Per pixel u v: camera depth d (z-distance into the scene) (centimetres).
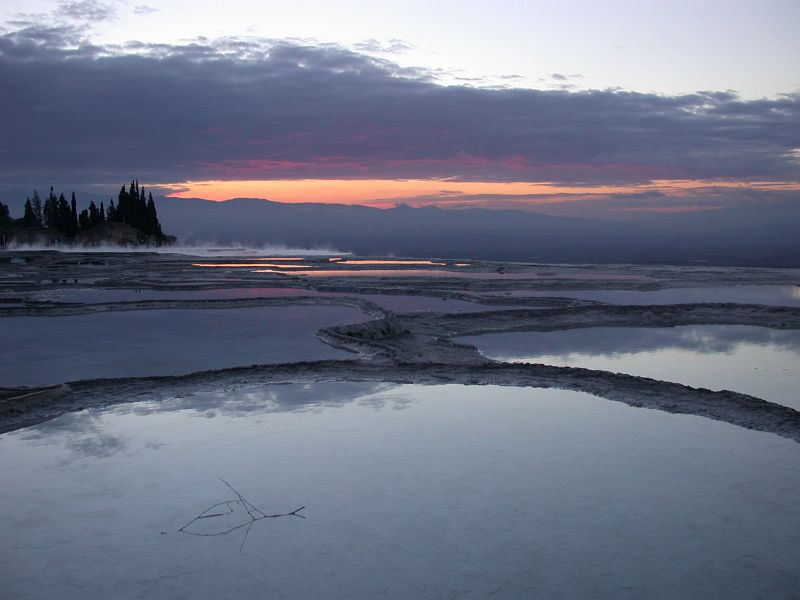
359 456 870
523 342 1719
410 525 683
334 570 601
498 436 947
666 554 626
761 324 1992
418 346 1616
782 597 557
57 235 6994
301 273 3812
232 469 828
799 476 805
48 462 853
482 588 572
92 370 1335
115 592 568
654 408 1077
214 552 631
